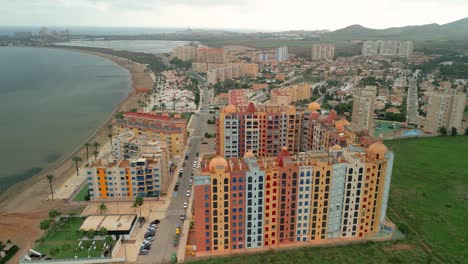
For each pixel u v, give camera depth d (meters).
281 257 170.88
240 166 173.00
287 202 177.38
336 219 184.50
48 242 185.00
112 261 170.12
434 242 186.38
